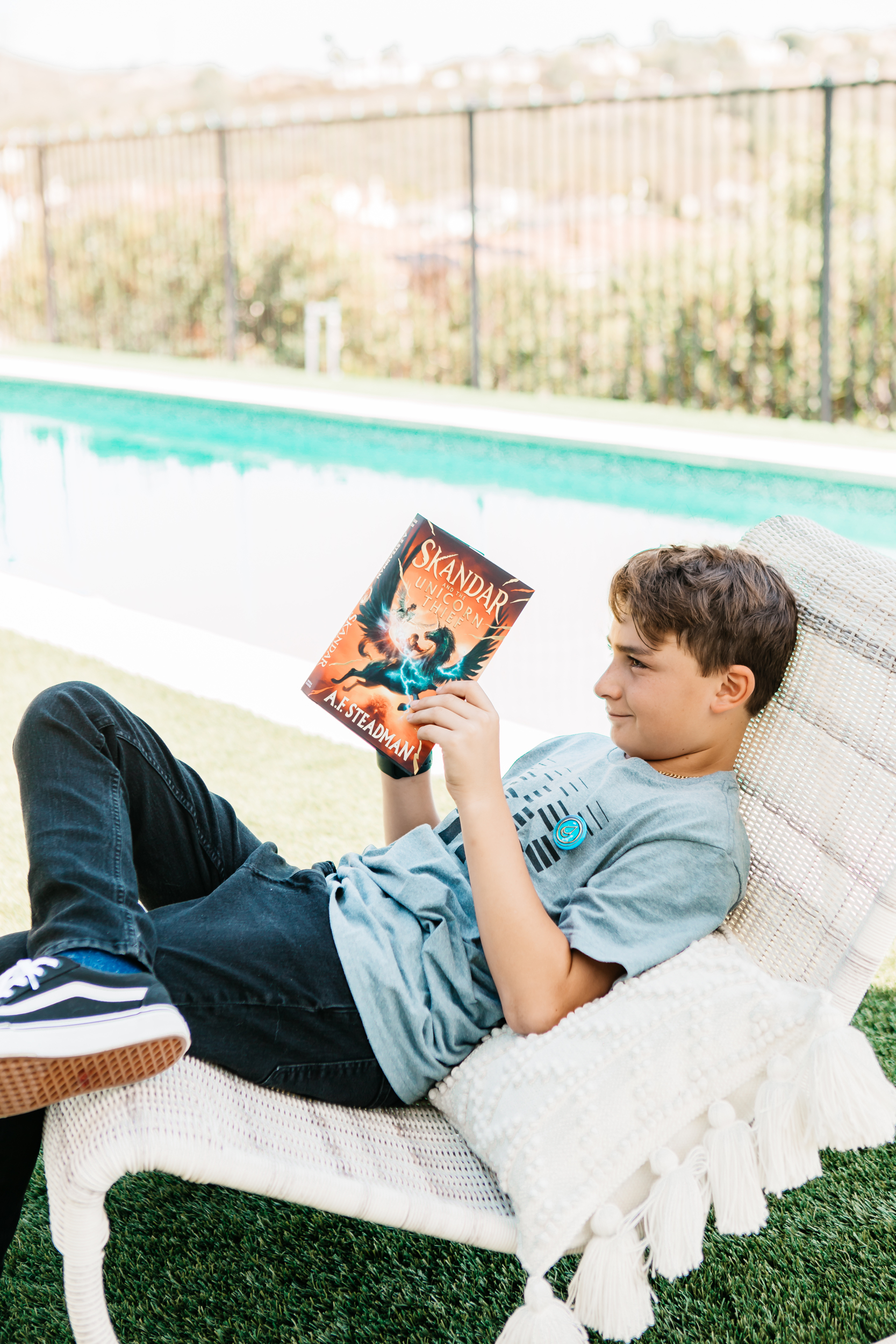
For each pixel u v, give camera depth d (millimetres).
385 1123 1650
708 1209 1529
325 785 3369
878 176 8680
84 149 13617
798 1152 1519
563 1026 1563
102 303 13539
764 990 1562
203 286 12828
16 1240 1916
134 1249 1925
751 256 9102
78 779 1660
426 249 12906
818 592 2016
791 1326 1780
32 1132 1539
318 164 13648
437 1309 1828
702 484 6762
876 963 1749
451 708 1724
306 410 8375
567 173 10531
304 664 4387
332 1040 1633
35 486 7832
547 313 10359
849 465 6266
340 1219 2010
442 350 11281
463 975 1689
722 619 1718
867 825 1857
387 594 1856
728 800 1778
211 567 5852
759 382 9203
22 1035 1307
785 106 21578
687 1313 1806
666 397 9648
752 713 1853
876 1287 1845
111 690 4047
